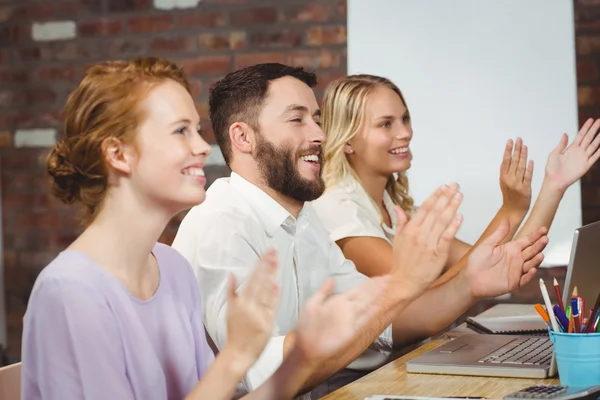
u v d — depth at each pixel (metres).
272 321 1.31
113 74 1.46
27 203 4.07
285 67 2.34
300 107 2.29
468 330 2.41
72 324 1.37
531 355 1.94
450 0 3.52
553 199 2.59
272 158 2.28
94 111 1.44
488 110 3.50
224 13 3.87
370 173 2.95
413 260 1.63
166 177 1.45
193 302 1.69
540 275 3.51
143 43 3.95
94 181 1.46
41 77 4.05
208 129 3.88
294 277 2.34
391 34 3.58
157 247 1.67
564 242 3.46
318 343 1.33
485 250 2.29
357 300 1.33
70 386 1.36
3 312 4.08
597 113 3.52
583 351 1.61
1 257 4.09
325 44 3.77
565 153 2.60
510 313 2.63
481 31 3.49
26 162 4.07
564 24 3.42
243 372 1.31
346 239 2.81
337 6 3.75
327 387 2.44
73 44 4.02
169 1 3.92
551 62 3.44
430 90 3.55
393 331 2.49
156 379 1.47
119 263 1.48
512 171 2.76
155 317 1.55
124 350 1.43
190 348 1.61
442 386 1.76
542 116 3.45
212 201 2.26
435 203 1.65
